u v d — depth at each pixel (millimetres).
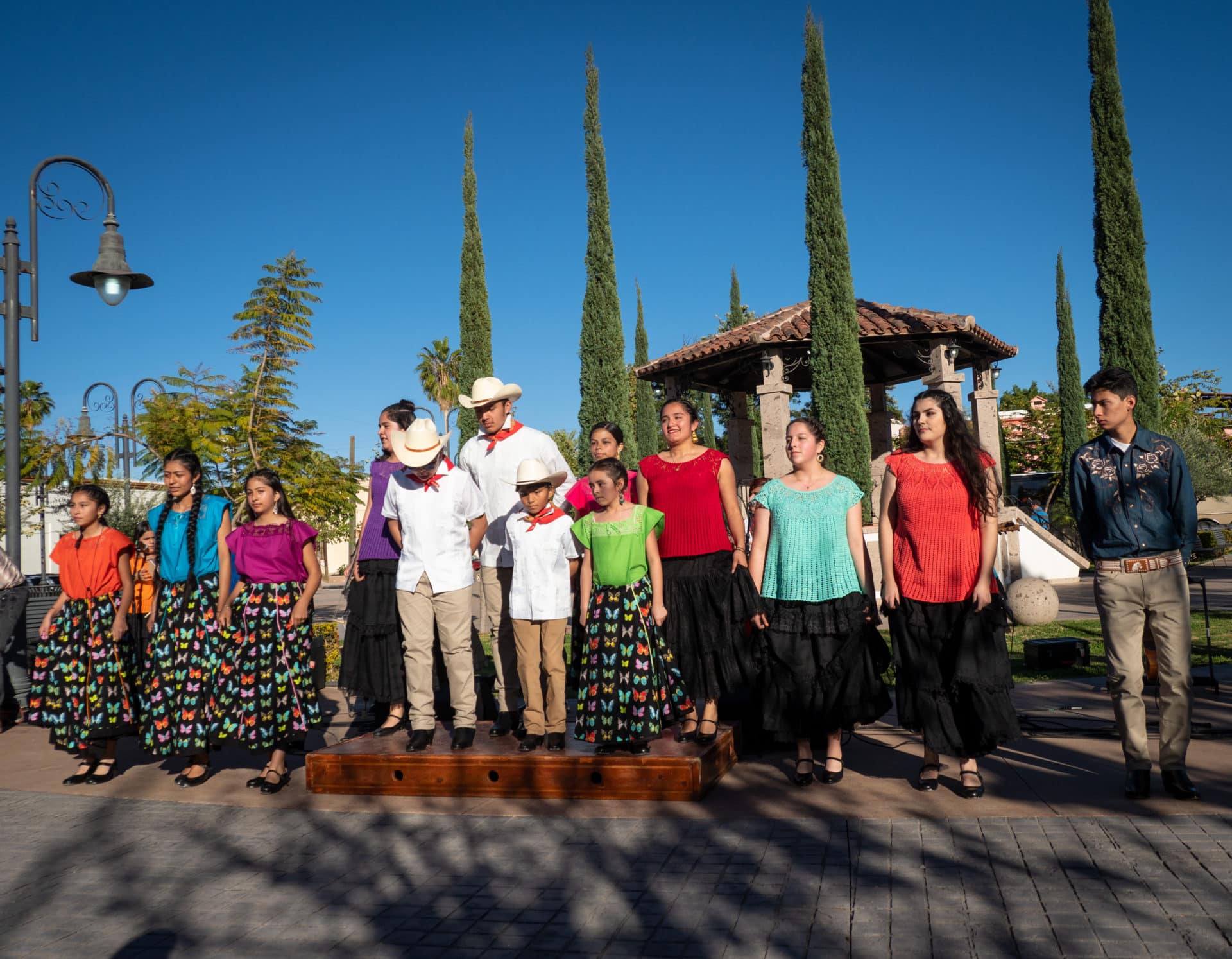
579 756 4875
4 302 8438
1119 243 16625
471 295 25703
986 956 2842
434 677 6449
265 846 4297
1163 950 2814
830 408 14469
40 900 3703
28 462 16578
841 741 5391
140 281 9125
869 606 4984
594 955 3006
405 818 4637
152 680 5531
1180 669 4344
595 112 21797
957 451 4605
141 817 4879
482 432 5926
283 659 5406
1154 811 4176
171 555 5574
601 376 21500
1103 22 16844
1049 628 12484
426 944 3150
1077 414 30266
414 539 5258
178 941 3258
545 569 5090
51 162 8750
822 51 14898
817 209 14773
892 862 3684
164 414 16875
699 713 5355
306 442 18406
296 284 18078
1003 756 5371
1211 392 38156
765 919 3209
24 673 7910
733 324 33938
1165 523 4406
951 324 14602
